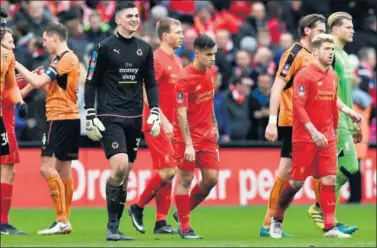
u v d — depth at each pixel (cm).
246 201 5181
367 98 5322
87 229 3875
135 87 3164
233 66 5559
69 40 5000
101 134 3127
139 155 4981
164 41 3638
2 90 3447
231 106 5231
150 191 3606
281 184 3506
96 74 3127
